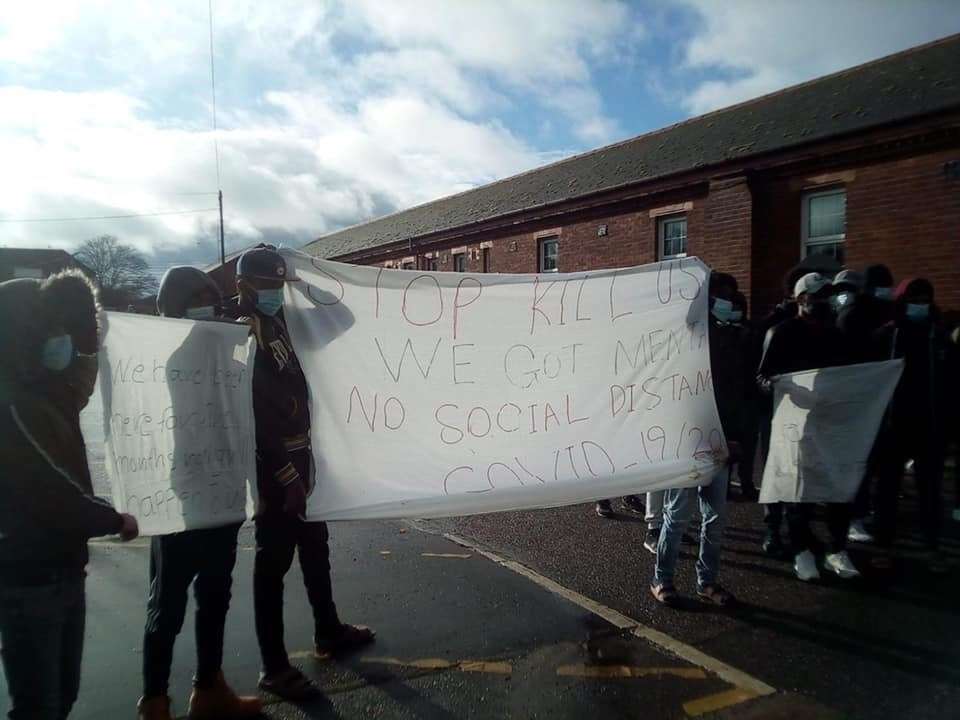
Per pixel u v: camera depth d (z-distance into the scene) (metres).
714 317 4.39
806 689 3.18
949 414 4.97
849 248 10.29
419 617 4.03
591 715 2.98
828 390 4.40
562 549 5.29
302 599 4.38
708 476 4.05
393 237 24.16
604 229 14.60
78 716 3.00
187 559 2.81
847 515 4.61
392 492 3.49
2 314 1.98
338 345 3.41
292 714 3.00
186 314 2.96
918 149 9.46
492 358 3.84
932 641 3.66
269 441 2.93
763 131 12.52
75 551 2.12
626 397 4.09
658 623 3.92
